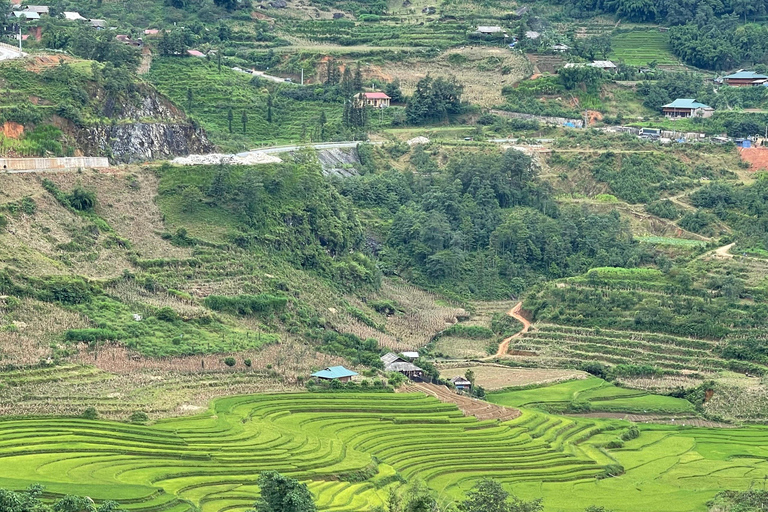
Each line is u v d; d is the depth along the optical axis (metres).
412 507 117.81
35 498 108.50
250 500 129.12
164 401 157.88
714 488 156.12
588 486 155.25
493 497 123.12
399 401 174.25
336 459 146.12
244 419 156.75
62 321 173.25
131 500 120.12
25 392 151.62
